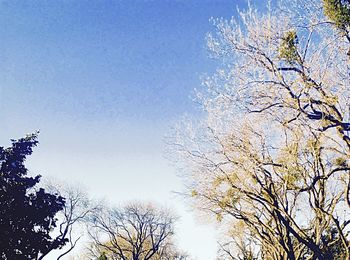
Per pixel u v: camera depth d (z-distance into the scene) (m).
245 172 17.06
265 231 20.25
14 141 30.58
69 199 41.41
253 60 14.98
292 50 13.64
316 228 17.47
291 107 14.21
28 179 29.83
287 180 16.45
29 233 27.14
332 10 12.57
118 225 52.16
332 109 13.71
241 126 16.56
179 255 62.03
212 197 19.00
